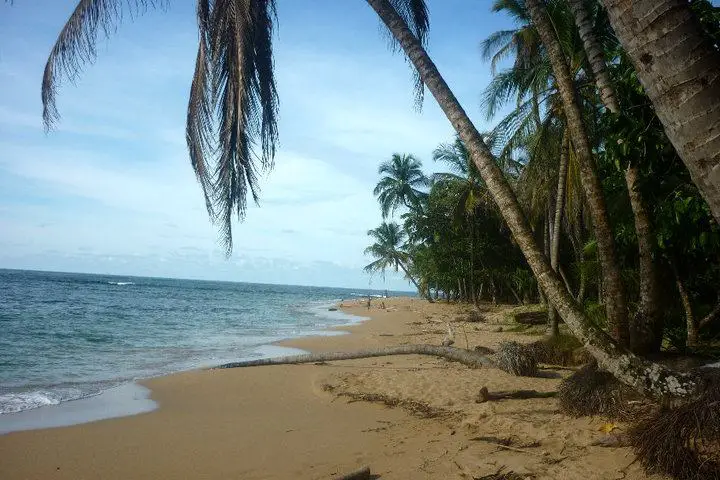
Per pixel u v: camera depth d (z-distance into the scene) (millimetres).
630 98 5715
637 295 13781
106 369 12211
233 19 5516
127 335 19531
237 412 8047
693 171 2068
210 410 8203
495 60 20531
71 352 14727
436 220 37125
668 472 3973
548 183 17719
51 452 6090
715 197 1995
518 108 15969
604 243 5645
